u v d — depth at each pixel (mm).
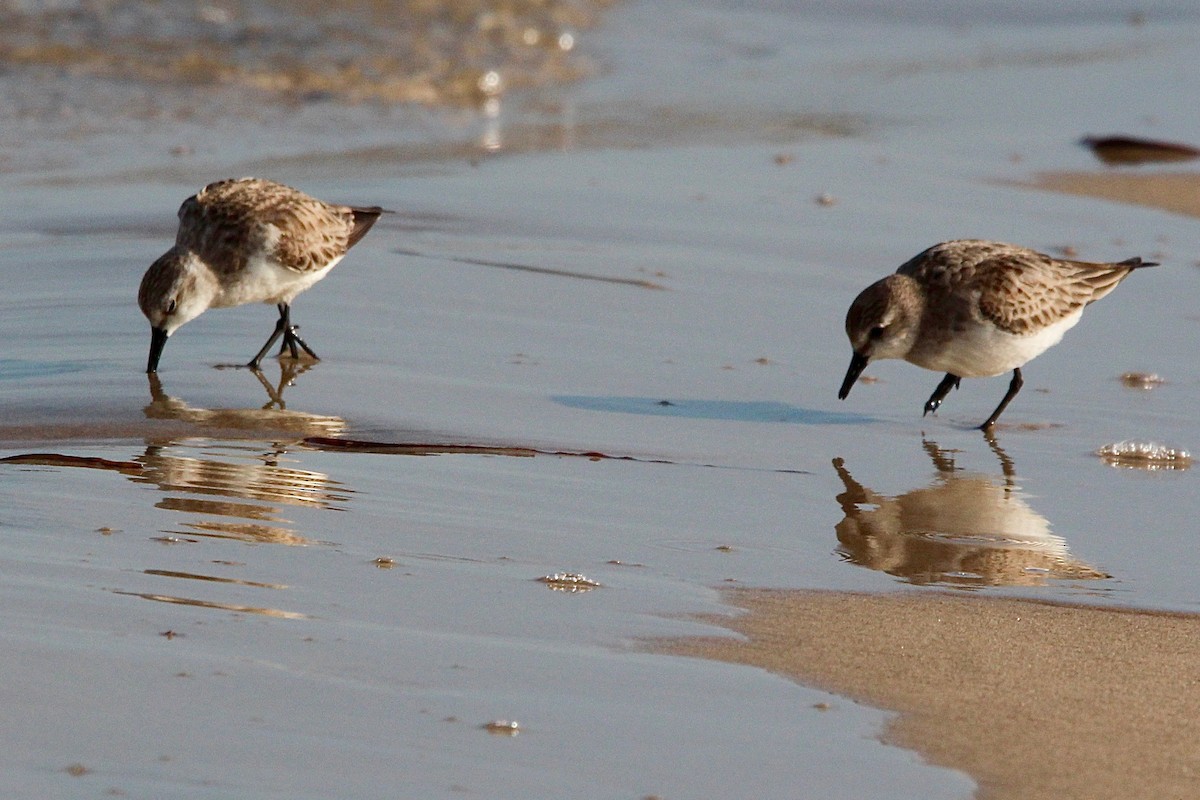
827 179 21516
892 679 7695
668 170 21672
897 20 36031
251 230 13281
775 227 18844
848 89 28188
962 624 8531
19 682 6973
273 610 8078
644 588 8836
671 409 12656
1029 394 13523
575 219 18766
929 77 29453
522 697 7230
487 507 10148
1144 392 13594
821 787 6555
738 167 22016
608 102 26766
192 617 7887
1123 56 31609
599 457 11359
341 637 7777
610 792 6414
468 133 23906
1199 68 30172
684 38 32844
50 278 15500
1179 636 8477
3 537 8914
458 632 7977
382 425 11812
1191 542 10188
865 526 10242
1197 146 24094
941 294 12344
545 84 28141
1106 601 9031
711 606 8609
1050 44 33094
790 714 7230
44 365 13008
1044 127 25453
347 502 10039
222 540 9125
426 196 19516
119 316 14484
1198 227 19734
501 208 19094
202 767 6363
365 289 15578
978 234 18891
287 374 13031
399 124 24359
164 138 22375
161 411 11898
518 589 8672
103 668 7188
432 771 6477
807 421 12594
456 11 31953
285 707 6941
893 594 8984
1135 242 18812
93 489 9938
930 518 10469
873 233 18766
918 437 12344
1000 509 10727
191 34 28469
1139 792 6602
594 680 7480
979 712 7344
